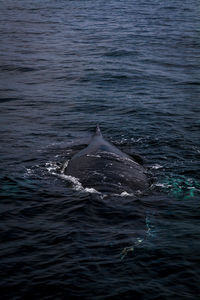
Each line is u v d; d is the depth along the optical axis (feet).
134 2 201.87
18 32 115.44
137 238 22.02
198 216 24.99
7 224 23.82
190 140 39.73
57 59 81.10
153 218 24.54
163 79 66.18
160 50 89.92
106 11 164.35
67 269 19.20
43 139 40.16
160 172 32.12
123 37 105.81
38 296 17.42
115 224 23.72
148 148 37.58
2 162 33.83
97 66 74.95
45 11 166.81
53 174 31.58
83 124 44.93
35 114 48.49
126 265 19.51
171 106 51.78
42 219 24.48
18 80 65.51
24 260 20.03
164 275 18.81
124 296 17.40
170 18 143.64
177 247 21.15
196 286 18.10
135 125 44.24
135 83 63.57
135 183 29.32
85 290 17.78
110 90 59.62
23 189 28.73
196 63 77.82
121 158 33.12
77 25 128.26
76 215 24.81
